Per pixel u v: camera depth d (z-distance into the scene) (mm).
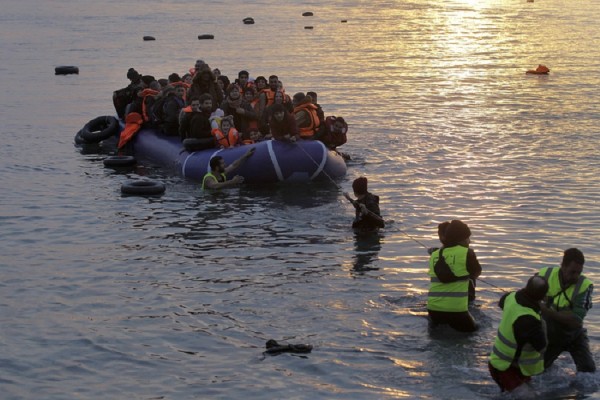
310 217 18266
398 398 10086
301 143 21594
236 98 23328
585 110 31812
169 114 25141
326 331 12102
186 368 11047
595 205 18750
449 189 20406
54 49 56438
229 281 14273
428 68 46438
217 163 21031
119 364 11211
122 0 104188
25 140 27984
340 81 41156
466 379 10531
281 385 10492
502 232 16844
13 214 18906
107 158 24156
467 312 11852
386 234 16891
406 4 97188
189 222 18062
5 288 14148
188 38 62594
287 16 82062
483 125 28953
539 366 10016
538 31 66625
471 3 98438
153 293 13797
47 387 10609
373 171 22469
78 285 14250
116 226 17844
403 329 12094
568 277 10258
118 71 45875
